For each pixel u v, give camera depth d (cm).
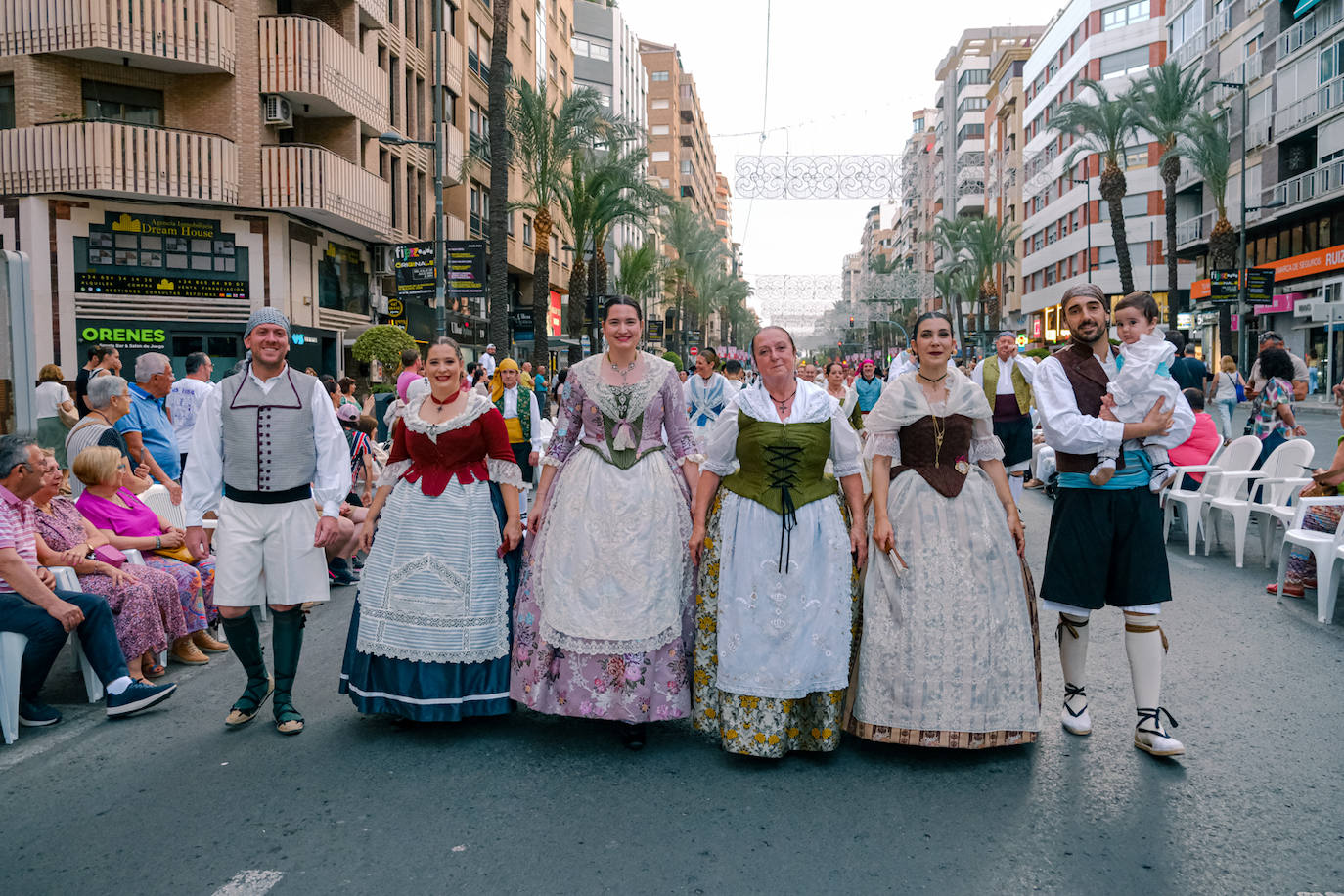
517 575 443
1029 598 401
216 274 1905
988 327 6162
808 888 287
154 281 1836
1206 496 841
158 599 531
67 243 1758
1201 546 890
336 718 452
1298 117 3194
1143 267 4644
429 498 424
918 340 399
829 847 313
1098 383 398
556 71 4425
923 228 9681
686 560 414
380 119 2264
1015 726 385
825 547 388
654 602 397
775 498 387
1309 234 3250
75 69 1775
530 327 3494
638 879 293
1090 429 383
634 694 399
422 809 346
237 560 429
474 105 3161
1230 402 1578
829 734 390
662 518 406
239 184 1895
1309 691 466
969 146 7538
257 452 430
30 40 1709
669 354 1013
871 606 394
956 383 397
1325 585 601
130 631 496
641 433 415
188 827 334
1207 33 3981
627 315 410
